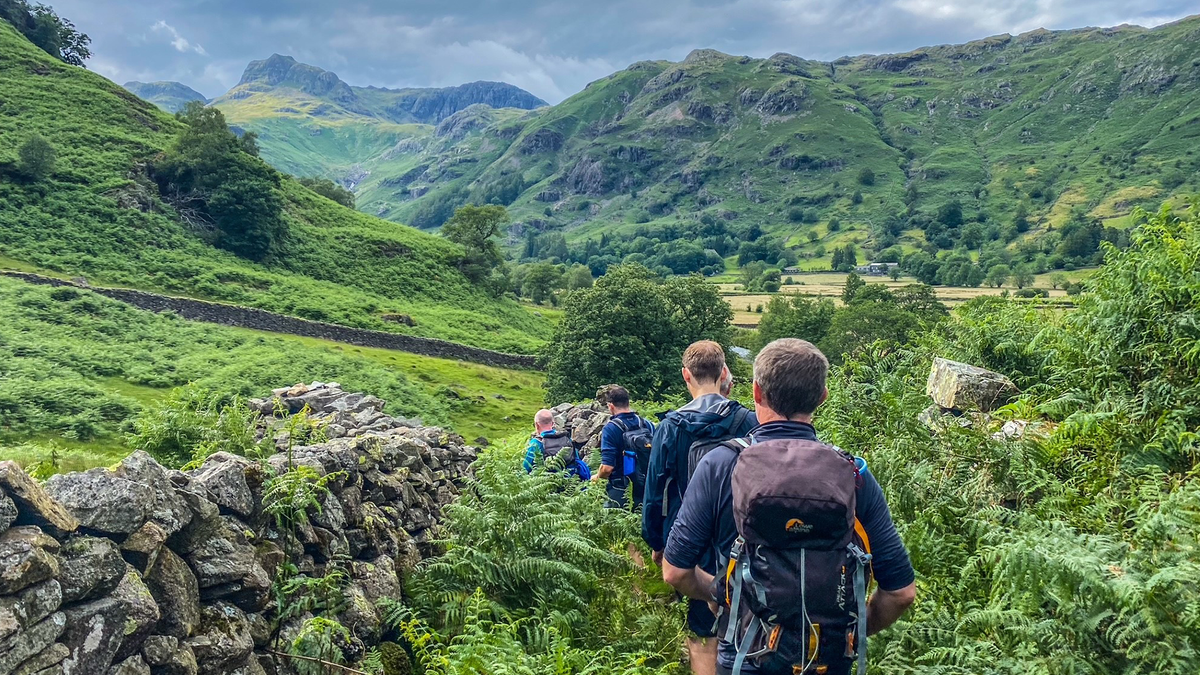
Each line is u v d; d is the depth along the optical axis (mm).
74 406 29469
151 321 49969
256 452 7156
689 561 3113
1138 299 6539
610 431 6703
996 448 5770
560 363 46344
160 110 110938
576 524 5664
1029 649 3484
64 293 49062
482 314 91312
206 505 4012
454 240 110312
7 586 2861
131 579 3398
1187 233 6660
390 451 6910
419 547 6297
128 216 78188
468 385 55156
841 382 7988
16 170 77812
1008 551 3643
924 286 81875
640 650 4602
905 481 5332
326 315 70250
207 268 74688
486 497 5691
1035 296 11734
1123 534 4391
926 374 10242
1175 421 5613
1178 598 3148
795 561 2688
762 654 2736
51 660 2949
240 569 4043
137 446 9156
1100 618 3283
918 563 4715
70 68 110438
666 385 44812
